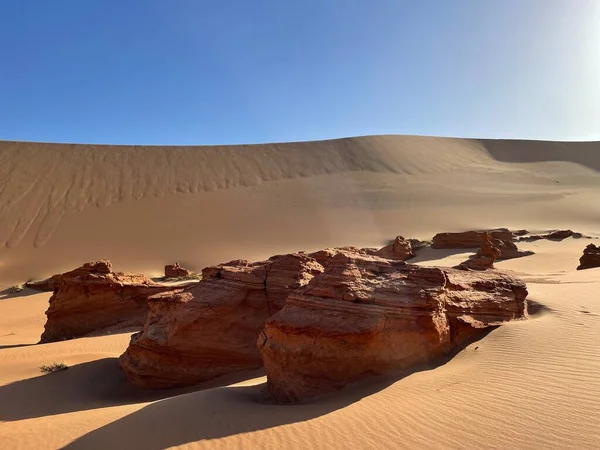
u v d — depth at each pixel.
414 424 6.20
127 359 12.55
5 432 8.23
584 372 7.11
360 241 55.06
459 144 108.12
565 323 9.85
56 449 7.02
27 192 65.62
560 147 106.25
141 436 6.99
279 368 8.84
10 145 80.38
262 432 6.63
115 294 21.19
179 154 86.12
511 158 102.56
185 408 8.02
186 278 38.25
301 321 8.82
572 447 5.09
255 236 56.84
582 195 69.88
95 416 8.63
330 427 6.48
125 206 65.38
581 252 33.94
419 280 9.61
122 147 86.69
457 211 64.56
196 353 11.90
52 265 47.44
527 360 8.08
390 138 104.12
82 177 72.31
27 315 29.41
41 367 13.48
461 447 5.44
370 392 7.83
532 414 5.96
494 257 27.95
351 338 8.32
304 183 78.81
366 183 80.12
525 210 63.50
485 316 10.38
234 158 86.88
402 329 8.73
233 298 12.57
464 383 7.47
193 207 66.19
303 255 13.79
